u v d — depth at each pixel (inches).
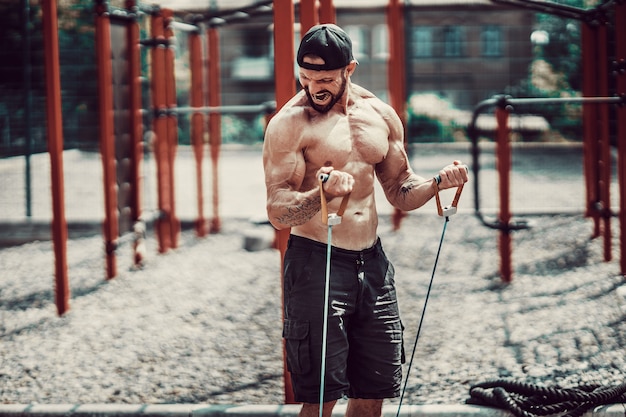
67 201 558.9
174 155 393.1
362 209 143.4
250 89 1279.5
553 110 770.8
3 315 286.0
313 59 136.1
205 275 339.0
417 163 736.3
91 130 688.4
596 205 375.6
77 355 237.1
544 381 201.8
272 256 378.0
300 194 134.6
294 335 141.2
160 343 246.5
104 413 183.6
